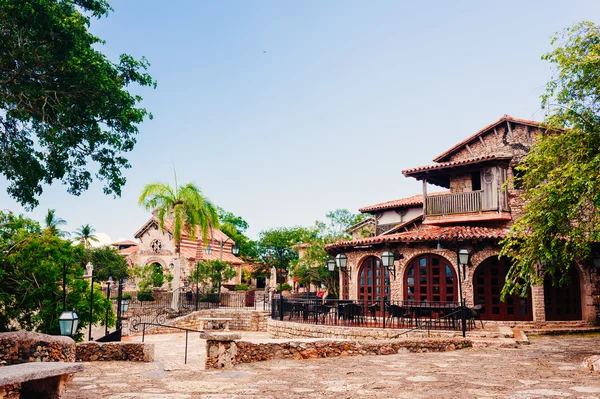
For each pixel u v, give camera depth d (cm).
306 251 4484
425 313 1962
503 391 800
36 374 584
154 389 838
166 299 3406
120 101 1588
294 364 1155
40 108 1521
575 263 2194
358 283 2536
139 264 4938
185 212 3372
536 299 2088
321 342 1284
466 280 2164
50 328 1554
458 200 2445
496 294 2147
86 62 1452
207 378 959
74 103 1548
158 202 3406
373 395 780
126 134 1692
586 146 1273
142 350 1302
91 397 761
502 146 2436
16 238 1634
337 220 4572
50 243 1652
